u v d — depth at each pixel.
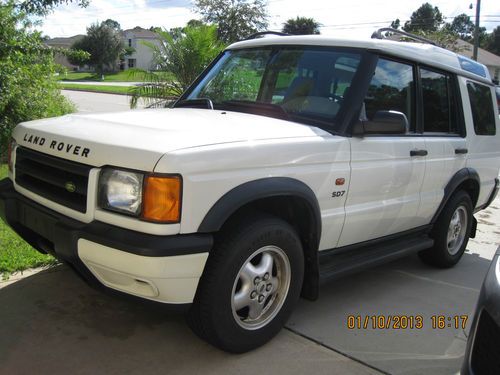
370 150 3.75
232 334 3.09
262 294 3.25
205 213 2.76
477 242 6.32
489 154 5.55
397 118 3.63
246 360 3.19
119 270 2.67
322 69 3.92
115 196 2.73
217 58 4.75
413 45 4.41
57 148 3.05
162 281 2.66
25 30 8.77
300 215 3.41
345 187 3.59
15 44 8.42
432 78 4.63
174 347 3.27
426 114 4.54
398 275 4.99
